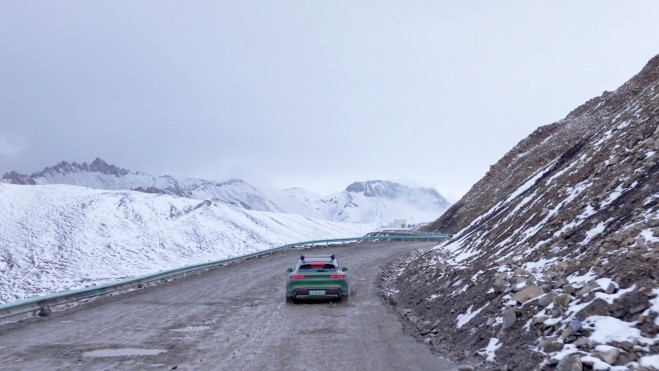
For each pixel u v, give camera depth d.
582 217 12.30
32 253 77.00
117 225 90.94
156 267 65.88
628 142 15.02
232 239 88.00
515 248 14.76
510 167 63.00
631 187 11.51
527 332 7.74
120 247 79.56
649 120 15.05
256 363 8.30
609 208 11.36
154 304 15.83
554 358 6.51
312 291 15.56
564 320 7.31
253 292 18.92
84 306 15.37
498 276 10.54
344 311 14.38
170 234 87.44
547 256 11.48
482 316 9.55
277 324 12.20
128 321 12.60
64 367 7.98
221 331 11.27
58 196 109.50
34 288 55.47
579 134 50.81
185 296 17.89
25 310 13.20
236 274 26.58
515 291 9.50
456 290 13.15
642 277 7.16
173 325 12.03
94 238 84.19
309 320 12.80
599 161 16.22
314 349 9.38
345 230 145.50
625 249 8.38
